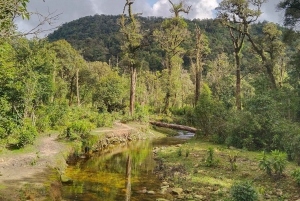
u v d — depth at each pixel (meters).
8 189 7.80
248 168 11.59
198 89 32.94
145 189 9.77
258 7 26.97
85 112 26.06
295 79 26.77
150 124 31.41
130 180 11.00
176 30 41.22
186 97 52.78
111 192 9.30
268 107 16.66
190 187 9.88
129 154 17.19
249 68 30.02
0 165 10.13
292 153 12.83
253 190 7.55
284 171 10.54
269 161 10.03
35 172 9.91
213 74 48.44
